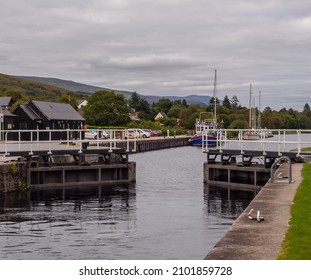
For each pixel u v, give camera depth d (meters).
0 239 22.91
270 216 17.16
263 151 39.00
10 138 65.75
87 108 121.75
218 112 179.00
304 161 37.62
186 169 57.31
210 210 30.23
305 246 13.31
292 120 175.75
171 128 145.75
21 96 162.62
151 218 27.66
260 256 12.64
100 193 37.44
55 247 21.47
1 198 34.84
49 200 34.16
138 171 54.69
